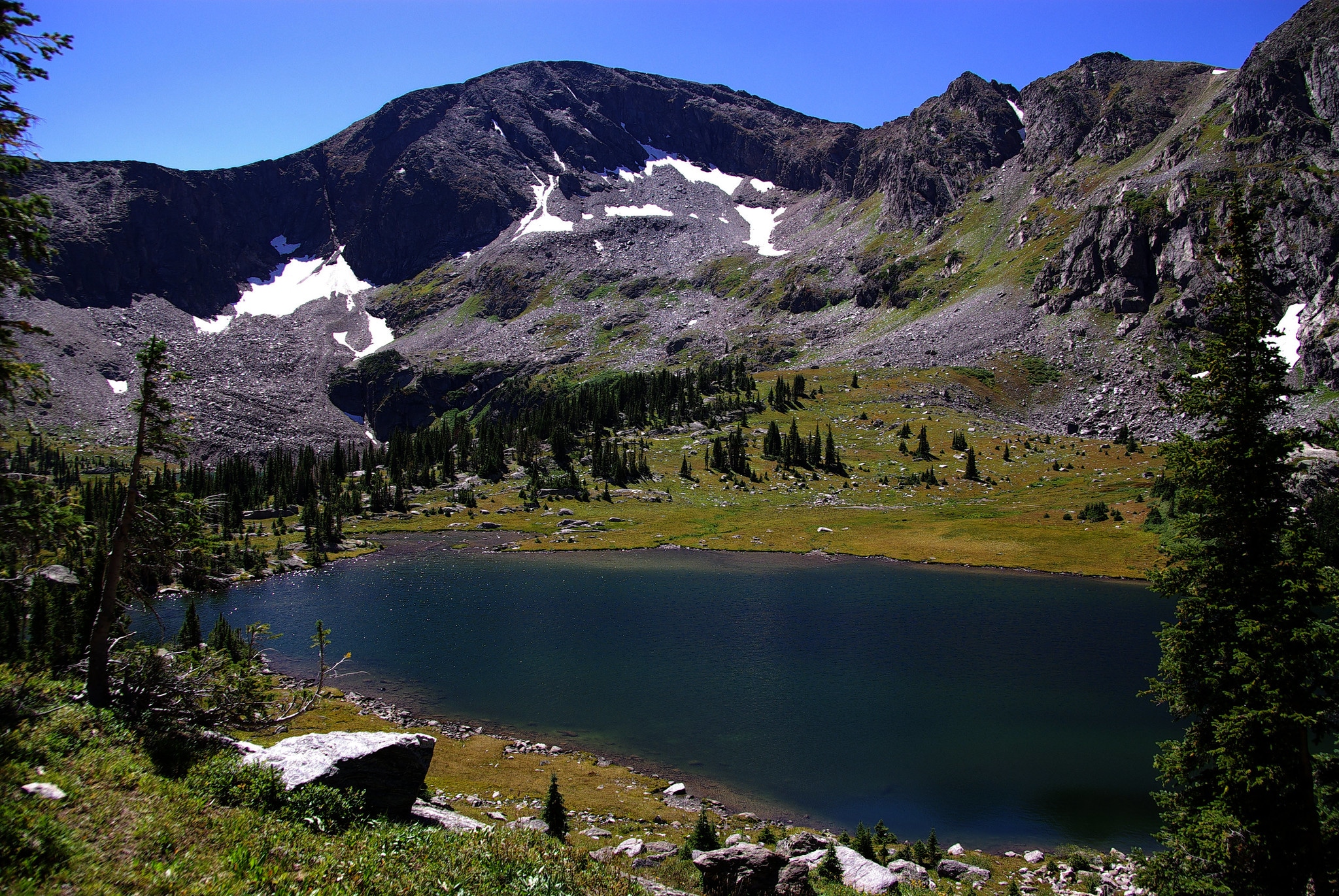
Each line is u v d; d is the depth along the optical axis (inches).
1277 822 740.7
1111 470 6240.2
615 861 972.6
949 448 7150.6
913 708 2046.0
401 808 737.6
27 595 877.8
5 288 657.0
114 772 597.3
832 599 3437.5
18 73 617.9
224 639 2098.9
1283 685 732.0
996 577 4005.9
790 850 1128.8
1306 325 7007.9
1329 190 7775.6
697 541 5162.4
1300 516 805.2
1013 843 1369.3
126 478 7175.2
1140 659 2518.5
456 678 2295.8
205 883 438.0
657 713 2005.4
